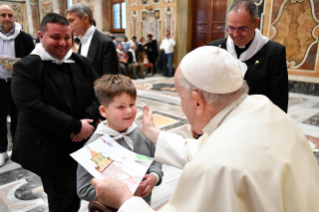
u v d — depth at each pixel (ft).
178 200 2.50
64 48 5.05
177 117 14.58
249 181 2.19
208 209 2.27
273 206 2.22
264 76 6.09
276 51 6.01
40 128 5.13
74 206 5.59
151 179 4.34
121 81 4.50
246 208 2.25
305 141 3.01
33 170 5.14
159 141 4.05
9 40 9.49
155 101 18.30
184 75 2.92
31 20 47.01
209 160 2.38
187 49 30.94
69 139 5.46
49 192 5.60
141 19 34.01
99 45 7.95
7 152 10.22
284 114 3.06
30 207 6.91
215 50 2.96
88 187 4.23
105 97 4.45
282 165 2.39
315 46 18.49
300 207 2.42
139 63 29.66
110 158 3.97
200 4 29.76
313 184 2.70
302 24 18.61
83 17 7.76
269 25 19.89
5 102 9.25
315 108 15.70
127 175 3.71
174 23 30.78
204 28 30.04
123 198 3.11
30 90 4.85
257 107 2.89
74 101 5.48
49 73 5.13
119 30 40.88
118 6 40.09
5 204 7.05
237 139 2.48
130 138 4.70
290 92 20.24
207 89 2.78
